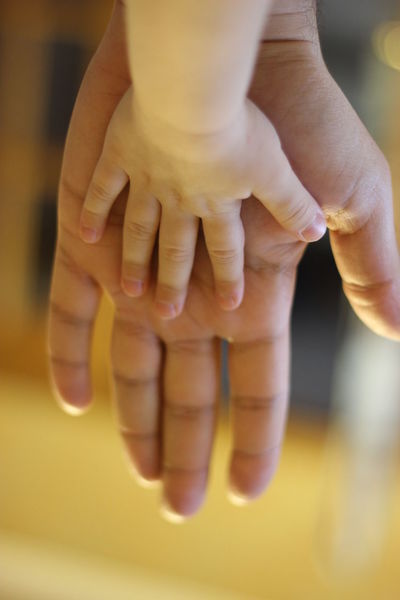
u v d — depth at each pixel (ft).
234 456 1.73
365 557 2.98
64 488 3.49
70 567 3.02
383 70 2.91
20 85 3.82
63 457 3.71
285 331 1.69
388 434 2.82
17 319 4.13
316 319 3.74
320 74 1.58
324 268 3.68
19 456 3.69
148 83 1.33
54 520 3.28
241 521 3.35
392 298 1.62
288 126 1.56
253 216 1.59
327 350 3.75
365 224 1.59
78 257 1.69
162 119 1.36
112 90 1.59
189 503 1.74
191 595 2.95
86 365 1.76
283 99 1.56
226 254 1.55
